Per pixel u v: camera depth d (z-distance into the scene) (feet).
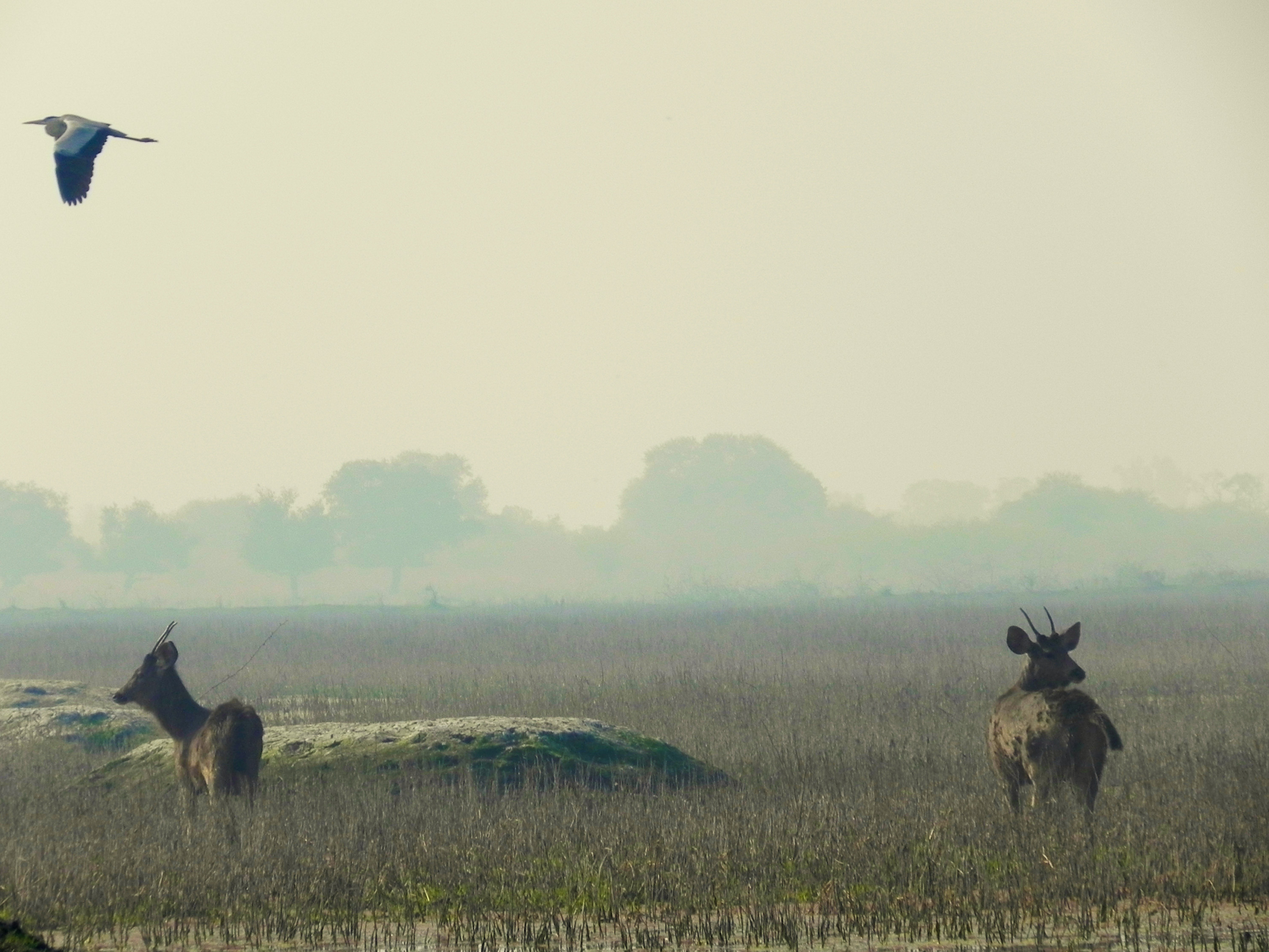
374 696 322.14
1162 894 120.78
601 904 120.37
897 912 115.65
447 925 116.47
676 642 499.51
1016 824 140.26
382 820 151.12
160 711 166.50
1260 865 126.82
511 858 134.21
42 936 114.93
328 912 120.06
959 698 281.33
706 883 124.16
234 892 123.24
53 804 175.73
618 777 187.01
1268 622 516.73
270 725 267.59
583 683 321.52
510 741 191.62
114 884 126.31
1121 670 345.10
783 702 276.41
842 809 154.81
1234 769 177.37
